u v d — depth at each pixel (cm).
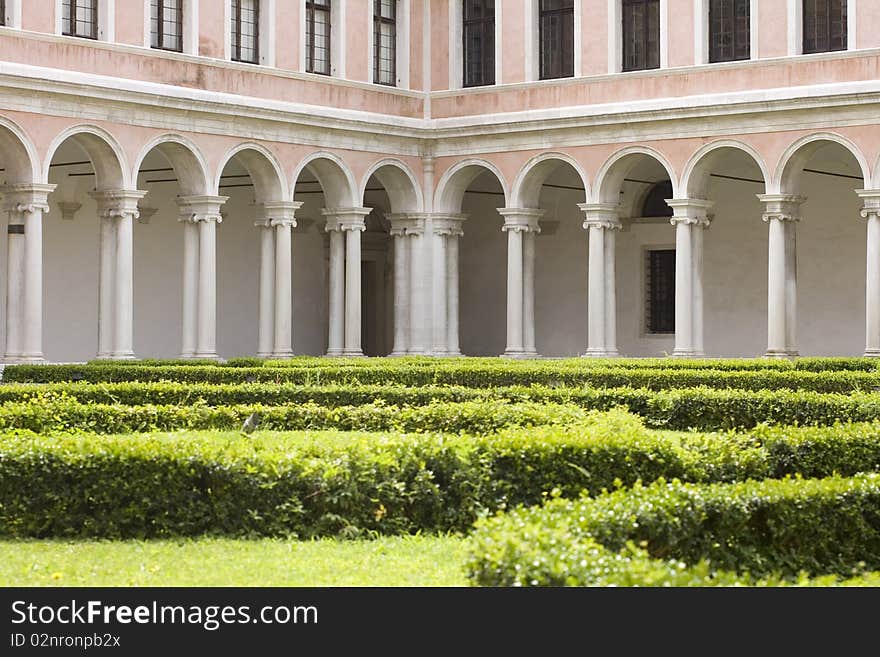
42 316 3984
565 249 4669
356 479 1373
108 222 3578
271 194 3928
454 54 4269
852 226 4206
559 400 2262
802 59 3731
